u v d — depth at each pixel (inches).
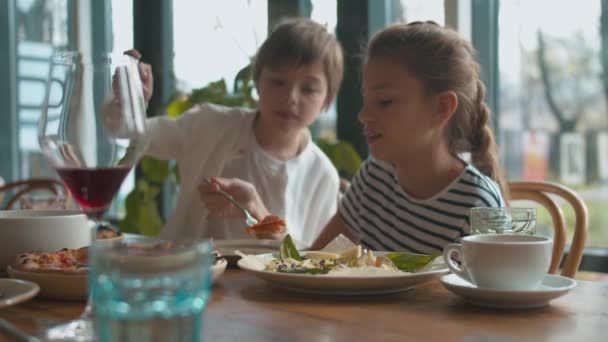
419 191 61.1
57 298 32.3
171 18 130.5
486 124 61.9
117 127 29.0
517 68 86.3
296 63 75.3
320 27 79.9
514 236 33.8
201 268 19.4
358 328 26.6
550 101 83.5
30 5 160.2
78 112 28.9
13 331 22.7
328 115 106.6
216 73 115.6
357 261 37.6
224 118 83.5
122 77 29.1
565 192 55.9
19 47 162.2
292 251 40.0
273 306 30.7
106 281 18.9
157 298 18.8
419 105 57.1
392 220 62.3
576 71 81.2
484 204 57.1
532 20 84.4
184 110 107.4
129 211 113.5
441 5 92.5
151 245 21.0
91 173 29.0
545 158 84.4
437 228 58.9
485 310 30.0
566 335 25.6
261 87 77.9
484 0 88.3
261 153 81.5
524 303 29.8
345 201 68.5
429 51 57.5
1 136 164.7
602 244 81.7
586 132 81.0
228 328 26.5
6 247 39.9
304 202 83.4
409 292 34.1
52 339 24.2
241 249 46.9
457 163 60.4
